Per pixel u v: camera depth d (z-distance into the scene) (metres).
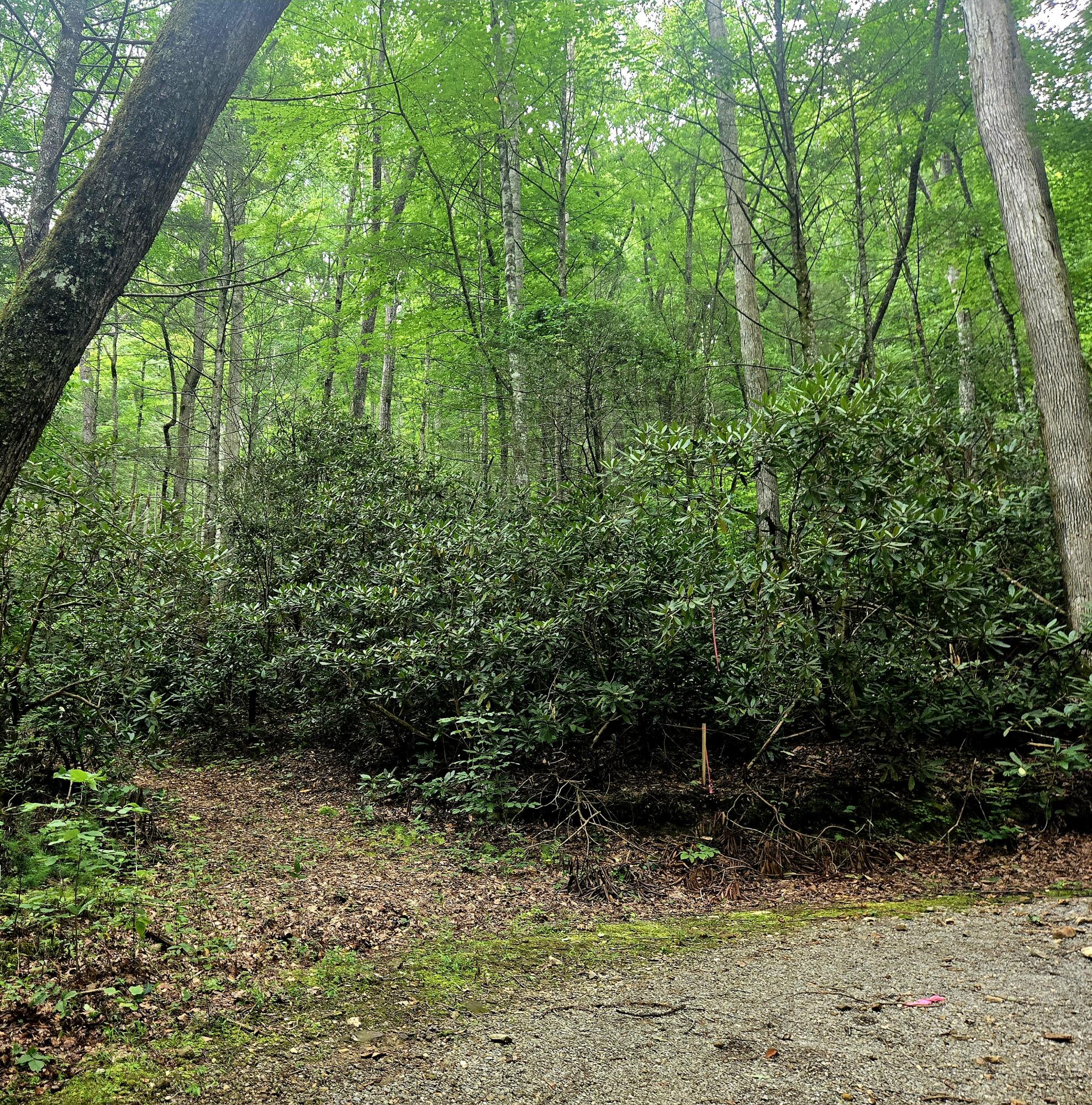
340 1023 2.98
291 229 13.86
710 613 5.74
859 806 5.66
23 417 2.43
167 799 6.03
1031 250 7.04
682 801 5.78
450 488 10.27
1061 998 2.92
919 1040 2.63
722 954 3.80
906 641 6.04
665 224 17.22
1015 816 5.53
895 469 5.94
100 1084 2.43
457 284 15.96
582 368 9.52
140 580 5.62
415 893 4.63
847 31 8.93
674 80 11.20
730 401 13.53
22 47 5.73
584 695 6.29
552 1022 2.99
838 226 15.05
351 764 7.36
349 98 11.70
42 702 5.01
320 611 7.64
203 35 2.71
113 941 3.32
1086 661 5.97
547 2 11.98
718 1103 2.29
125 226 2.60
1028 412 8.81
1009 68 7.30
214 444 13.87
